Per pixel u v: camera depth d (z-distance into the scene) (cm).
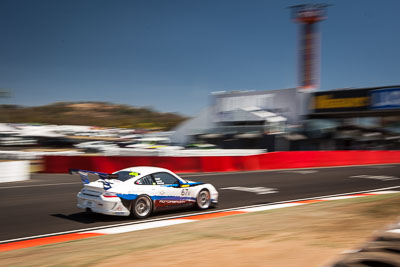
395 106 3625
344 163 2698
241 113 4503
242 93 4588
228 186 1480
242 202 1129
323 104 4103
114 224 813
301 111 4259
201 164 2112
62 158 2069
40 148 5475
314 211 861
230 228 698
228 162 2180
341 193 1301
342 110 3972
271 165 2347
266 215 843
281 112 4356
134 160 1991
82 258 504
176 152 2961
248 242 564
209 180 1678
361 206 891
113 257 501
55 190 1366
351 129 4266
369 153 2878
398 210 806
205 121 4850
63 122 18125
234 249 521
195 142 4841
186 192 966
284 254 484
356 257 375
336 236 583
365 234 590
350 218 741
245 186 1482
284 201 1138
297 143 4306
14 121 16012
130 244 586
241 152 3209
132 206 857
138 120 19850
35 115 18762
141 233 696
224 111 4678
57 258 511
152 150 2975
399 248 379
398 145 4009
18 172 1691
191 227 730
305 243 542
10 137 5734
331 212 830
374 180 1694
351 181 1655
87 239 652
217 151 3109
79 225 808
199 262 461
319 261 447
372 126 4178
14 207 1024
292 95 4281
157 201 902
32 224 820
